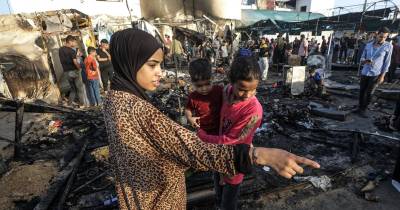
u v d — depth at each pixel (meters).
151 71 1.03
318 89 7.86
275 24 18.05
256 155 0.82
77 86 7.77
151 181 0.95
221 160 0.83
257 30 21.67
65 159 4.20
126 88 0.98
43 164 4.04
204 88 2.09
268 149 0.83
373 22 16.72
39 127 5.83
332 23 18.50
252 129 1.74
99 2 16.86
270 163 0.81
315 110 6.18
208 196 2.93
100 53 8.52
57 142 4.92
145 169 0.93
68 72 7.60
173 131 0.88
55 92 8.56
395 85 9.24
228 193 2.02
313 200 3.04
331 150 4.29
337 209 2.89
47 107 4.86
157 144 0.89
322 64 8.92
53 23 8.64
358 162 3.84
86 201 3.15
